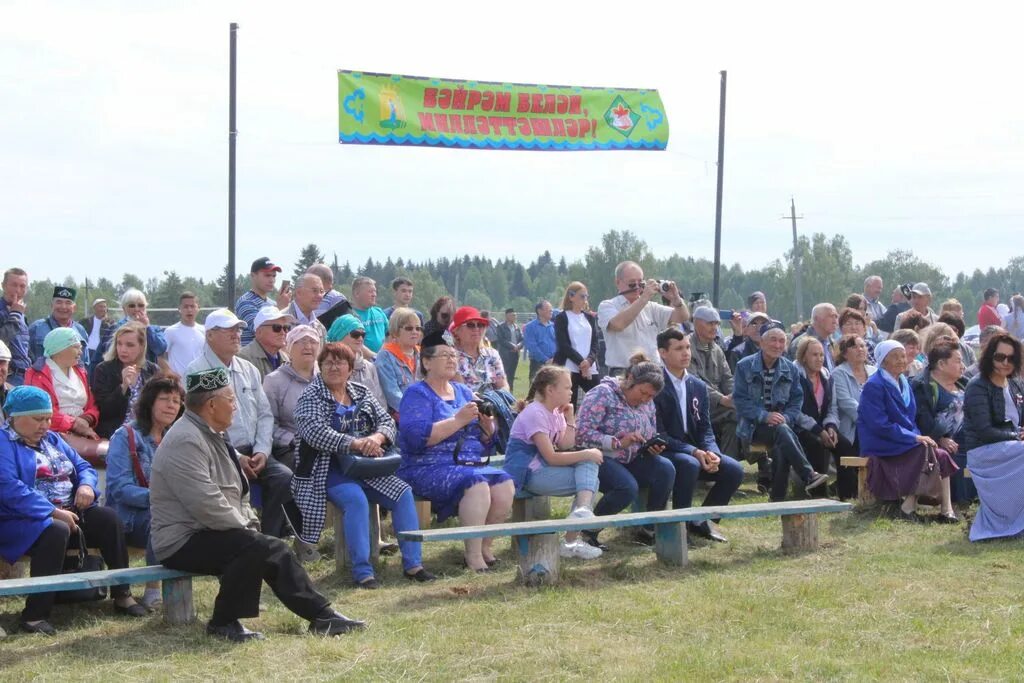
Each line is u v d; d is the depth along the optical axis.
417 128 12.88
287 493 7.56
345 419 7.39
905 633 5.90
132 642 5.81
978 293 114.19
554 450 8.02
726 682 5.12
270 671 5.30
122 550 6.57
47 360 8.36
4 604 6.58
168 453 5.95
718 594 6.73
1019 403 8.99
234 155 11.79
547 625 6.01
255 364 8.45
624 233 84.12
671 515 7.44
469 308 9.52
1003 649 5.59
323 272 11.20
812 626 6.03
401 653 5.51
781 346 10.23
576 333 11.57
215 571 5.96
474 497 7.48
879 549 8.11
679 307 11.09
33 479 6.35
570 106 13.66
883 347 9.58
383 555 7.95
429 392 7.88
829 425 10.27
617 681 5.11
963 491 9.85
